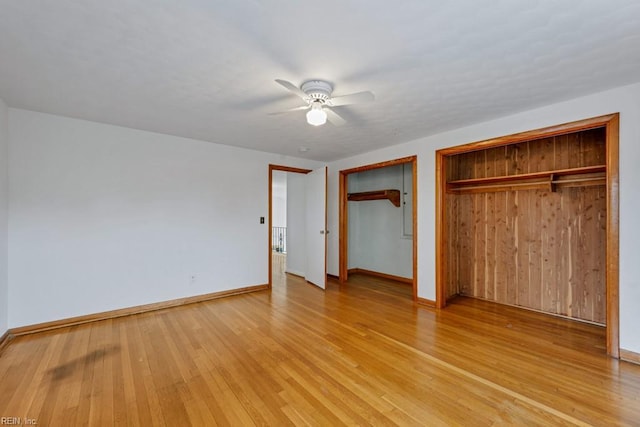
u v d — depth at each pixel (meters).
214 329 2.98
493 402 1.82
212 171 4.13
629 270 2.32
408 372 2.16
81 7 1.46
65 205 3.11
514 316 3.35
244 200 4.45
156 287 3.66
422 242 3.84
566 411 1.74
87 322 3.18
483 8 1.46
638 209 2.28
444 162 3.70
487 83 2.29
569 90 2.42
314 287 4.74
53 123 3.04
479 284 4.08
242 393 1.92
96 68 2.08
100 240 3.30
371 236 5.73
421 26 1.60
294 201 5.78
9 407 1.77
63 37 1.72
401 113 2.93
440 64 2.01
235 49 1.84
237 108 2.83
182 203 3.88
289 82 2.06
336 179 5.31
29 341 2.70
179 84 2.33
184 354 2.45
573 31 1.65
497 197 3.89
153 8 1.47
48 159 3.02
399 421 1.66
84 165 3.21
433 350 2.51
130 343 2.66
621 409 1.75
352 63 2.00
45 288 2.99
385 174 5.46
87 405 1.79
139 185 3.56
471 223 4.16
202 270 4.04
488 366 2.25
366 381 2.05
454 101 2.64
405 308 3.65
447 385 2.00
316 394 1.91
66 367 2.24
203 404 1.81
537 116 2.81
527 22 1.57
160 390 1.95
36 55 1.91
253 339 2.73
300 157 5.07
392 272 5.33
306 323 3.14
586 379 2.07
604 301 3.07
